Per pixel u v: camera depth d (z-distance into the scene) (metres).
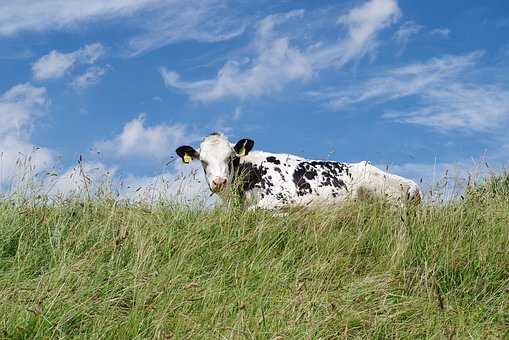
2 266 6.37
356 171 8.69
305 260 6.80
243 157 8.44
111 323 5.71
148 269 6.31
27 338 5.52
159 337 5.54
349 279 6.62
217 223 7.21
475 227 7.45
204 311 5.88
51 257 6.46
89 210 7.20
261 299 5.95
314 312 5.93
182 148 8.41
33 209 7.08
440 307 6.18
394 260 6.89
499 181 8.86
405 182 8.87
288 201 8.34
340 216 7.70
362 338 5.88
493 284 6.75
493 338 5.91
